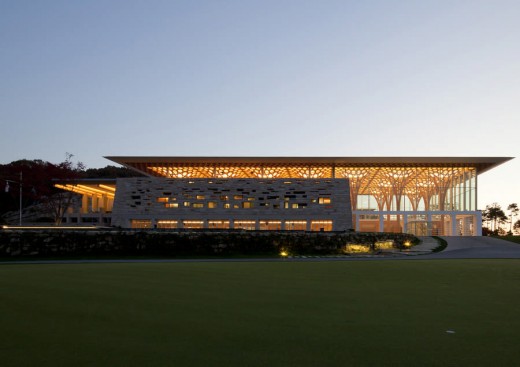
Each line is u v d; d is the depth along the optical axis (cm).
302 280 1648
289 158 7150
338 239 3716
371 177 7506
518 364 667
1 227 4822
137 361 678
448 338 806
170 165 7481
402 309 1070
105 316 986
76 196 9150
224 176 7662
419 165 7294
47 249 3259
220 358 690
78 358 692
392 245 4303
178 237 3397
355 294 1303
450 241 5325
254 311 1042
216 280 1639
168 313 1018
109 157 7150
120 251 3344
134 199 6562
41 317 977
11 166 7219
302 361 678
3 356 702
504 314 1016
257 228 6506
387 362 675
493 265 2312
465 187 7369
